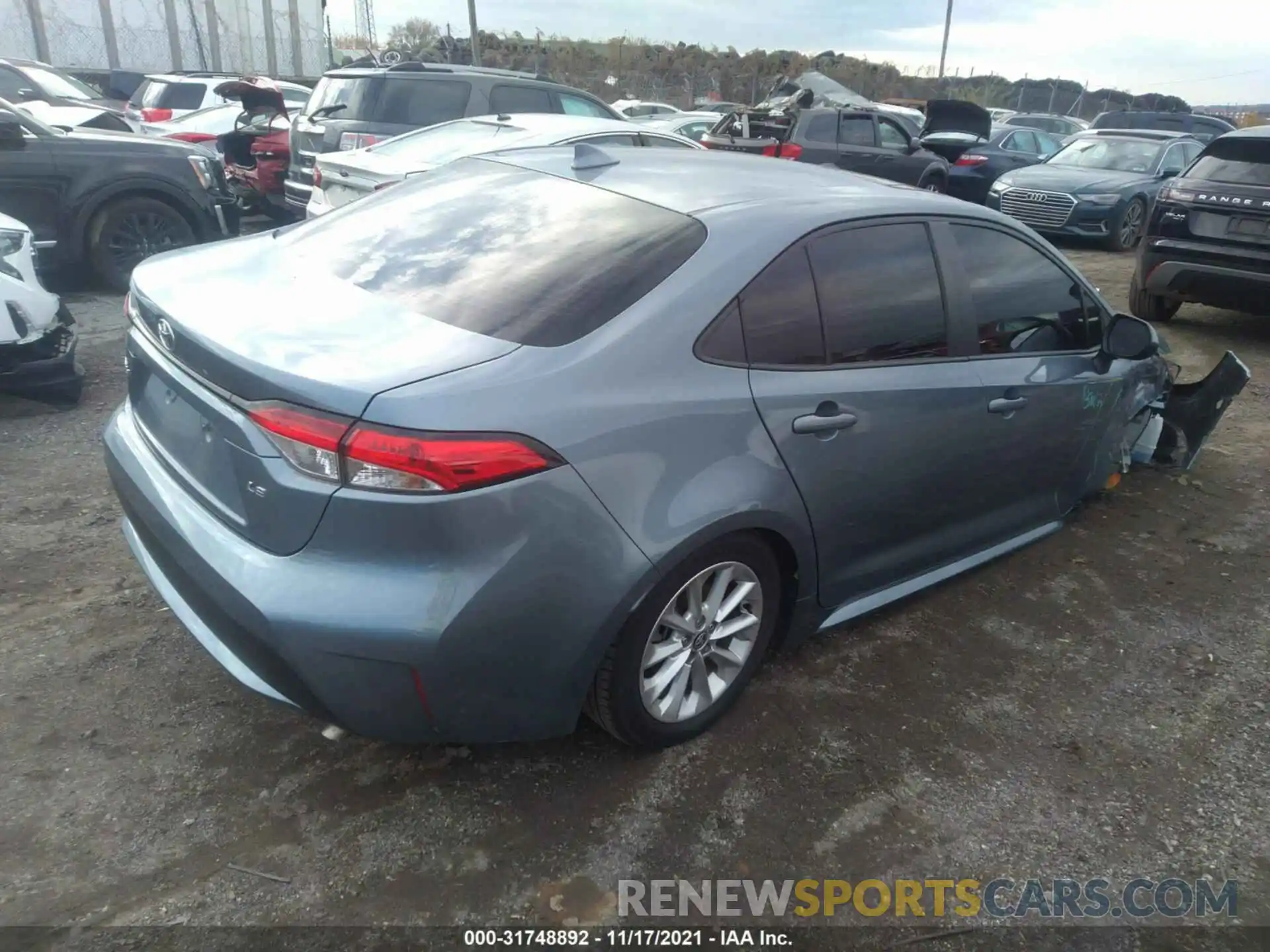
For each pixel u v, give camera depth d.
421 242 2.92
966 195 15.66
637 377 2.41
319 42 27.02
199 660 3.09
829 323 2.88
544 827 2.52
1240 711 3.24
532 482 2.18
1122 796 2.81
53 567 3.58
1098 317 4.05
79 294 7.82
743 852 2.50
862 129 13.95
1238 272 7.36
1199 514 4.76
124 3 22.62
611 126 7.80
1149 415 4.78
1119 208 12.13
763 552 2.80
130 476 2.71
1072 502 4.20
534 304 2.50
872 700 3.16
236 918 2.20
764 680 3.21
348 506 2.11
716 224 2.75
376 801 2.57
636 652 2.52
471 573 2.15
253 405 2.20
